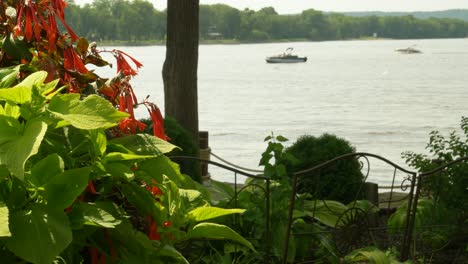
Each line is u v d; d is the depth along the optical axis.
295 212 7.08
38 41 3.41
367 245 7.62
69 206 2.89
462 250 7.87
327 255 6.82
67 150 3.04
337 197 9.08
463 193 8.04
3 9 3.61
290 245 6.74
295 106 80.00
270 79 139.62
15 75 3.07
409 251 7.35
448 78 141.50
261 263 6.58
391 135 50.78
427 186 8.32
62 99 2.85
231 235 3.57
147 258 3.15
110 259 3.15
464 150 8.70
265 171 7.17
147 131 8.57
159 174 3.17
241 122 62.00
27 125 2.76
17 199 2.83
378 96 95.75
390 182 25.47
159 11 93.44
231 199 6.58
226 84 124.00
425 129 54.53
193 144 9.13
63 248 2.66
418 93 100.81
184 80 11.84
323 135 9.44
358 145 45.16
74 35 3.58
